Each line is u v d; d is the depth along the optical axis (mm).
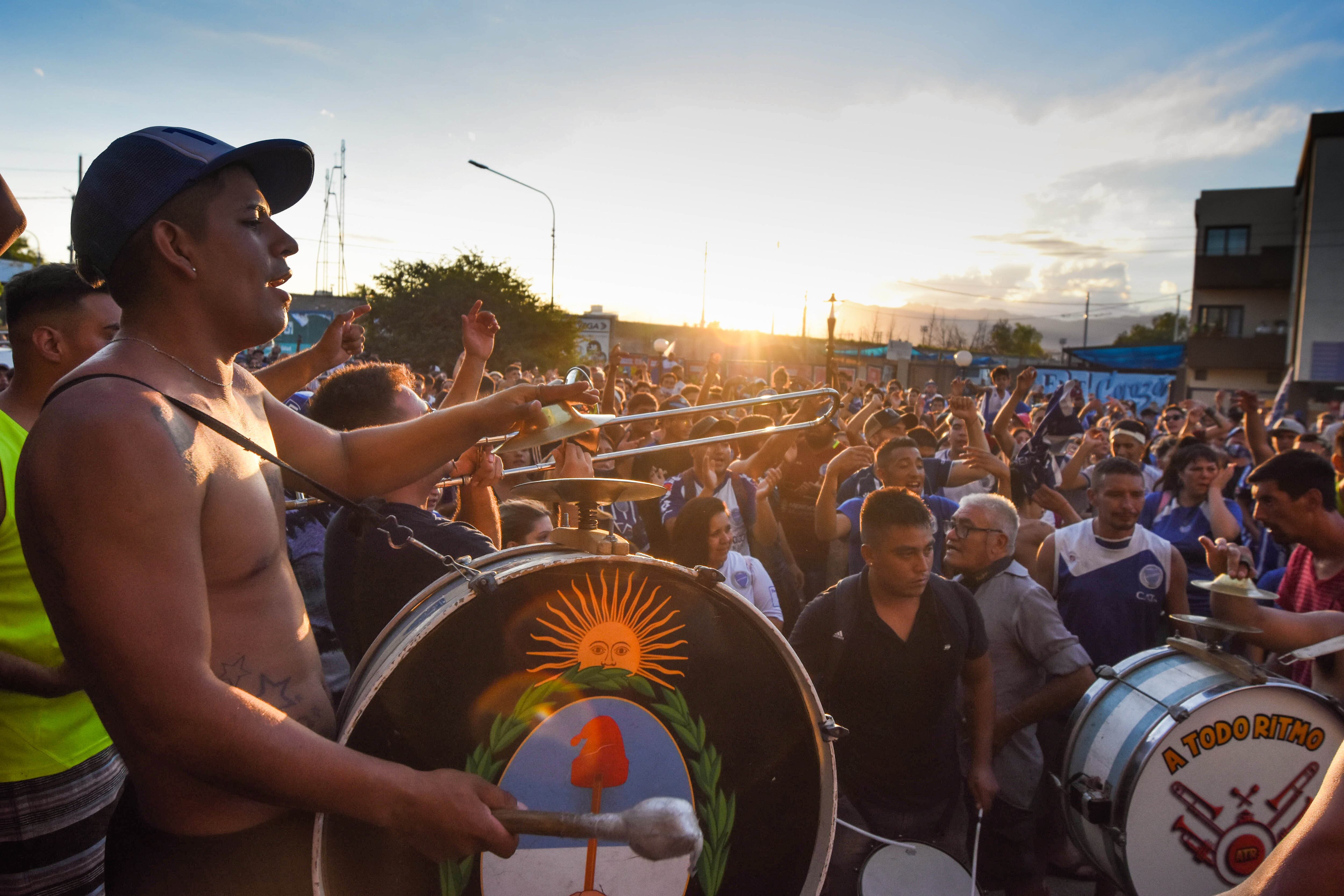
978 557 3379
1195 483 4828
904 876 2648
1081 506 6215
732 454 5129
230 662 1254
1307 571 3359
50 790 2080
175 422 1187
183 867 1276
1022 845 3281
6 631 1977
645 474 5973
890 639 2885
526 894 1349
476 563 1486
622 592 1402
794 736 1516
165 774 1266
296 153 1433
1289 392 29719
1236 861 2549
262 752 1087
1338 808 911
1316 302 29078
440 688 1283
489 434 1730
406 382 2539
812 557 5723
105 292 2312
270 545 1349
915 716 2898
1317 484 3148
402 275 37125
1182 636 3838
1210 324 37000
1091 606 3879
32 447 1136
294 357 2635
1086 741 2740
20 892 2062
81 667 1114
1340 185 28641
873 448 6215
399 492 2262
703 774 1457
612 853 1386
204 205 1299
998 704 3361
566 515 2109
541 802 1349
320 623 2814
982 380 22969
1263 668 2672
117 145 1304
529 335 36188
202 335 1330
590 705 1382
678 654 1443
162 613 1096
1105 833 2572
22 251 24016
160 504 1116
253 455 1379
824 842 1481
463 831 1164
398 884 1261
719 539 3637
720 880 1457
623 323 50844
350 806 1124
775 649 1513
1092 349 37594
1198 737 2510
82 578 1082
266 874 1289
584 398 1745
